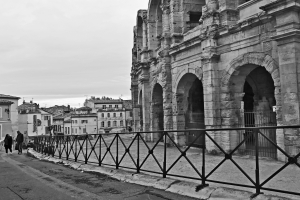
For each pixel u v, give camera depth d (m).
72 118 84.31
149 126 27.33
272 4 12.12
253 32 14.23
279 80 12.91
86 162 12.16
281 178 9.23
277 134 12.88
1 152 26.86
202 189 6.99
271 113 16.34
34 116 73.94
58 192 7.82
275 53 13.13
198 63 18.31
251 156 14.35
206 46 16.64
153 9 26.61
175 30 20.98
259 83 17.48
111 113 86.50
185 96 21.02
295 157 5.43
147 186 8.11
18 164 14.33
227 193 6.49
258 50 14.00
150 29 26.73
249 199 6.00
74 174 10.59
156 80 24.67
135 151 18.75
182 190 7.27
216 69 16.42
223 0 15.97
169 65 21.91
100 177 9.78
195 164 12.52
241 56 14.91
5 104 53.75
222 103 16.11
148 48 26.89
